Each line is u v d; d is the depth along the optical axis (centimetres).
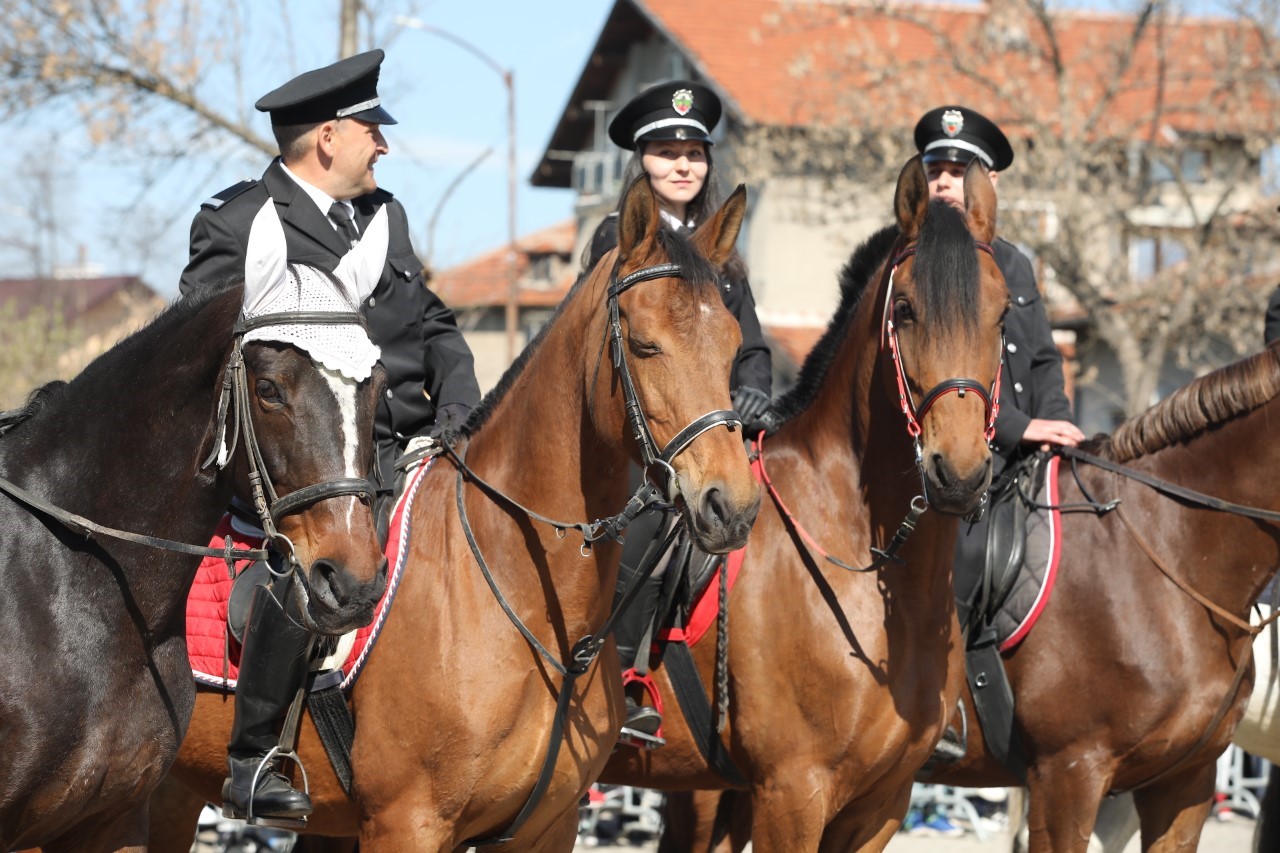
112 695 546
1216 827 1391
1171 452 780
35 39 2264
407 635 609
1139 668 741
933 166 875
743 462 550
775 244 3919
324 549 505
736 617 697
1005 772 788
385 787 606
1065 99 2559
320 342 514
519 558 611
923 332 645
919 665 688
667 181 797
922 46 3644
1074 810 750
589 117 4819
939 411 634
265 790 617
